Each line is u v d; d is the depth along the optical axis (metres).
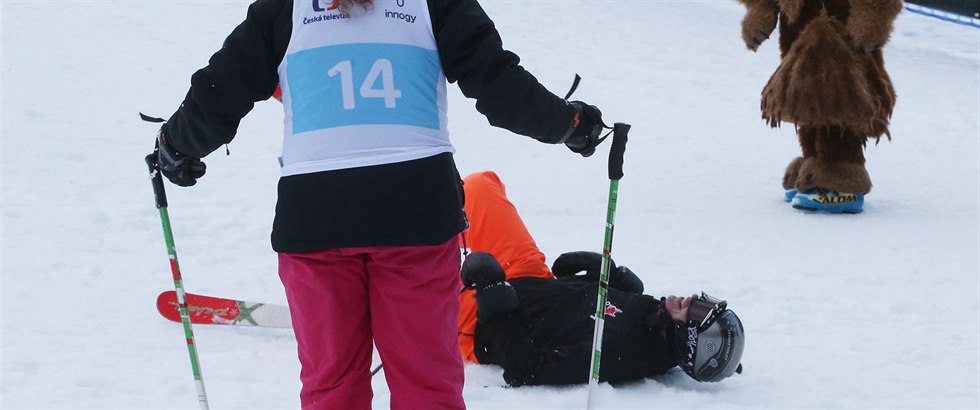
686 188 15.12
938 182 16.00
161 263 10.36
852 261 11.23
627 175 15.81
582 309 7.22
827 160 13.71
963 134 19.73
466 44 4.96
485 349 7.33
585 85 22.20
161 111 17.56
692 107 21.19
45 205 12.30
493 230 7.89
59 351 7.72
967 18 29.75
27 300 8.95
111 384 7.08
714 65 24.48
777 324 9.04
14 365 7.36
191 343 5.57
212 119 4.95
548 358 7.05
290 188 4.96
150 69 20.00
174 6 24.72
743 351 7.57
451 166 5.10
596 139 5.46
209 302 8.36
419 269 4.98
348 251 4.95
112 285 9.53
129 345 7.92
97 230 11.41
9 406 6.62
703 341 6.95
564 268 7.98
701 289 10.09
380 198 4.87
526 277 7.49
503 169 15.67
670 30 27.16
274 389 7.09
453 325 5.18
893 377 7.65
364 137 4.89
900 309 9.45
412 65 4.96
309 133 4.93
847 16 13.23
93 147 15.05
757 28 13.68
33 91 17.73
